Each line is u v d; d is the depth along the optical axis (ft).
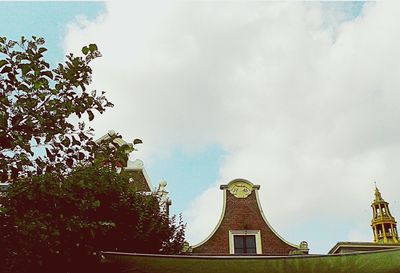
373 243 49.52
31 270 25.80
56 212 23.70
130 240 41.52
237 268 22.08
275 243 52.03
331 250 51.83
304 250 51.06
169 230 45.78
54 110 18.94
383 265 21.71
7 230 22.45
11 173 18.99
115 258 22.66
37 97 18.66
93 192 25.41
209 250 51.08
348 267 21.86
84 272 29.32
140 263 22.47
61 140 19.84
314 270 21.98
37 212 22.97
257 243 52.01
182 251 46.42
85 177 24.13
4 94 18.33
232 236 52.37
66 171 21.49
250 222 53.47
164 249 44.75
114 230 40.50
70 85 19.24
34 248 23.61
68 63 19.27
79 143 20.27
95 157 21.04
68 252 27.68
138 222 42.78
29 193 22.75
